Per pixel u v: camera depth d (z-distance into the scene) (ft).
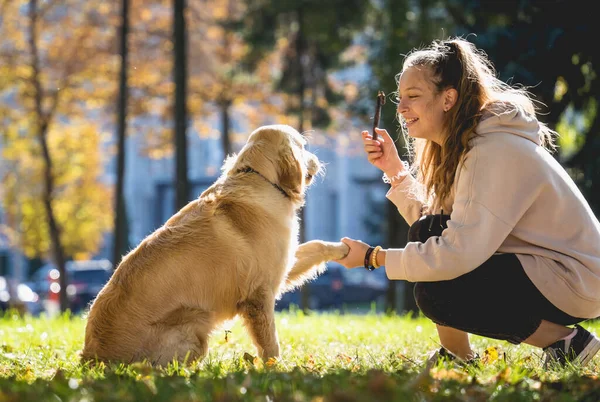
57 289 86.84
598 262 12.55
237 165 15.29
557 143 35.01
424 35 55.26
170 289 13.66
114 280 13.99
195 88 74.90
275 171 15.11
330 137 91.45
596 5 32.04
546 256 12.51
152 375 11.27
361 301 93.30
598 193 34.96
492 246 12.35
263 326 14.25
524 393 10.25
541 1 33.32
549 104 33.91
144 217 166.61
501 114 12.63
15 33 72.69
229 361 14.67
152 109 76.89
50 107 74.64
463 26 42.14
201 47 75.46
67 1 73.10
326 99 67.41
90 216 97.91
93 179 95.25
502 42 34.47
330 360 14.76
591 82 33.50
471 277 12.65
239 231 14.23
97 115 89.81
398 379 11.18
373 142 15.48
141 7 73.87
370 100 57.98
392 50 55.52
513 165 12.32
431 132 13.51
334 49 63.57
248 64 68.39
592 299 12.50
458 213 12.56
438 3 54.75
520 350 16.48
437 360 13.06
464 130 12.92
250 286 14.23
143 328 13.48
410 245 13.04
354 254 14.16
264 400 9.57
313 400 9.48
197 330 13.79
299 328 22.79
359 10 60.34
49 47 72.69
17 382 11.33
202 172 151.53
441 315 12.98
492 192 12.30
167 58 75.00
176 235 14.08
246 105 81.10
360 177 156.76
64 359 15.61
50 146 85.20
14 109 75.87
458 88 13.14
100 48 73.10
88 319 14.07
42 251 100.58
